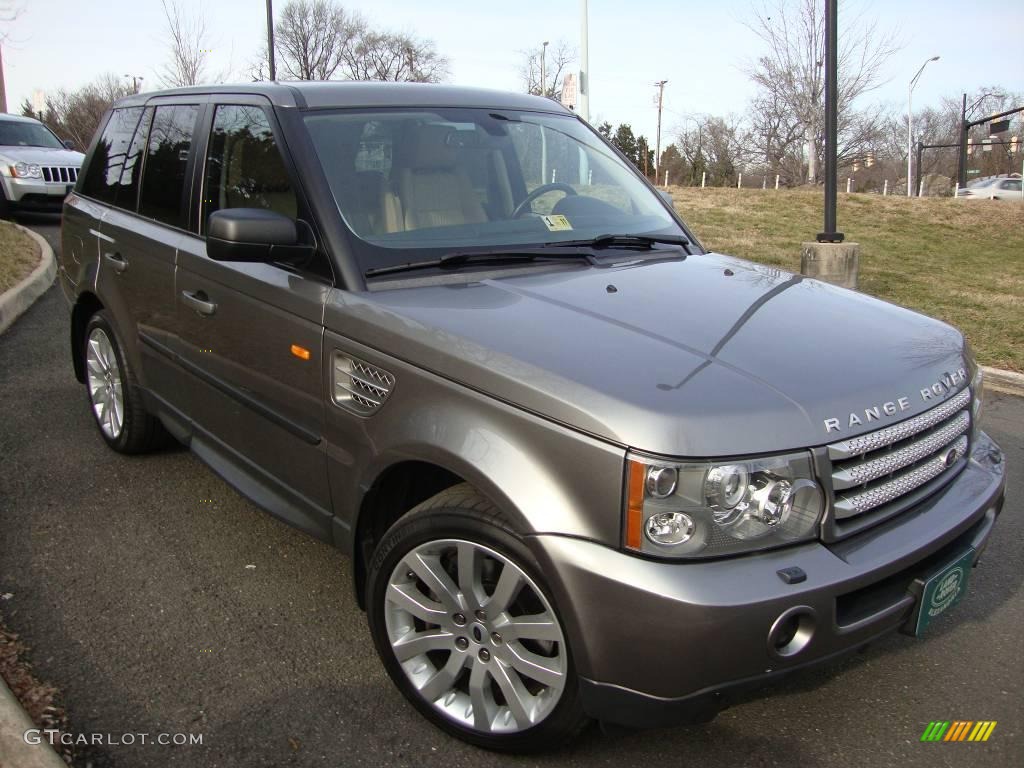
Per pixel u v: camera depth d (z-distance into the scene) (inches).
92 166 200.8
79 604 132.6
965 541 106.8
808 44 1355.8
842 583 89.5
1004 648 128.6
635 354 98.4
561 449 91.0
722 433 87.7
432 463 101.3
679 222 160.6
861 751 106.3
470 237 130.3
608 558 88.0
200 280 143.6
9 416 211.9
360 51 1776.6
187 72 976.3
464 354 100.4
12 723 101.3
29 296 335.6
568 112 172.4
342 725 108.0
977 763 104.6
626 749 105.3
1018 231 700.7
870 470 95.9
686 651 85.4
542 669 96.1
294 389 123.4
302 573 144.2
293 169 127.8
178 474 180.7
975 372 122.0
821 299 127.0
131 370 175.2
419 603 106.0
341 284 117.6
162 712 109.0
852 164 1720.0
